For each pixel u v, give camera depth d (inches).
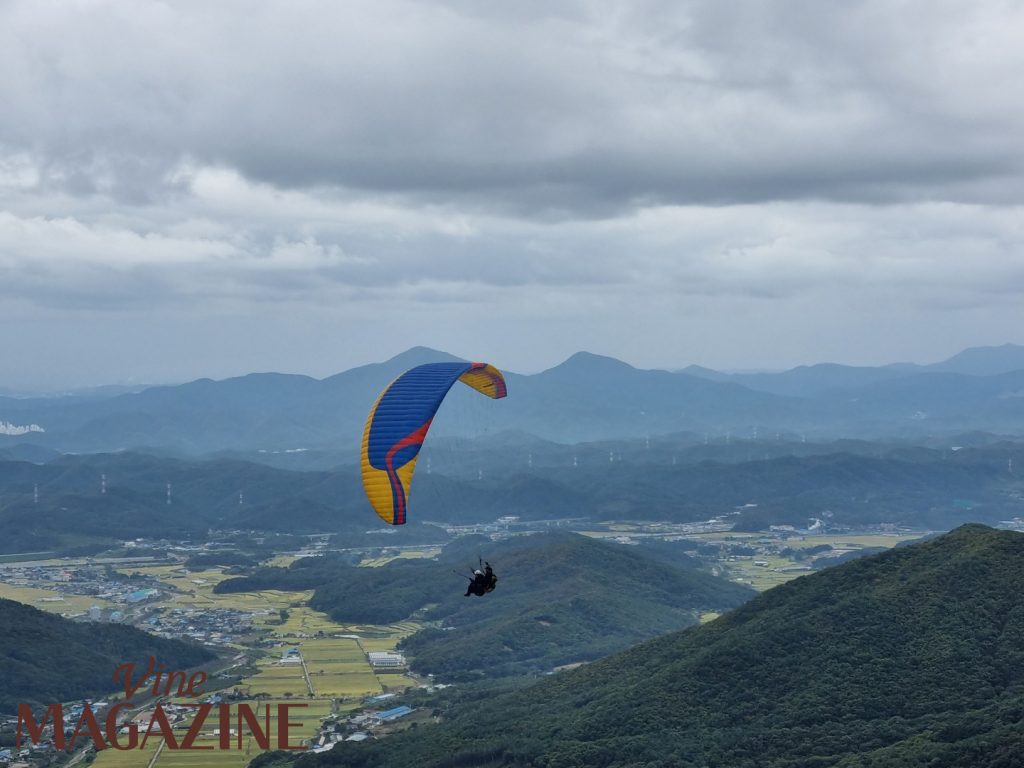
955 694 6510.8
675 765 6230.3
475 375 4968.0
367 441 4372.5
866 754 5900.6
